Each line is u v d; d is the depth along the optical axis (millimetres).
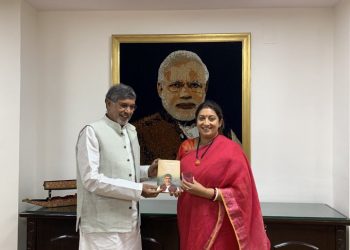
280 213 2188
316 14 2539
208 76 2557
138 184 1820
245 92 2529
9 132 2375
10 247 2354
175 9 2586
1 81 2385
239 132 2541
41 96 2656
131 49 2598
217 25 2580
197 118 1949
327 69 2533
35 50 2633
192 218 1858
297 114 2547
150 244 2182
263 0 2412
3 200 2365
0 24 2383
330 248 2100
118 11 2623
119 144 1893
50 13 2648
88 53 2637
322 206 2416
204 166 1851
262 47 2562
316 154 2539
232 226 1794
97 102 2633
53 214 2178
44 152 2650
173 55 2576
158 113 2588
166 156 2580
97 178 1785
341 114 2365
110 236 1841
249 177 1866
